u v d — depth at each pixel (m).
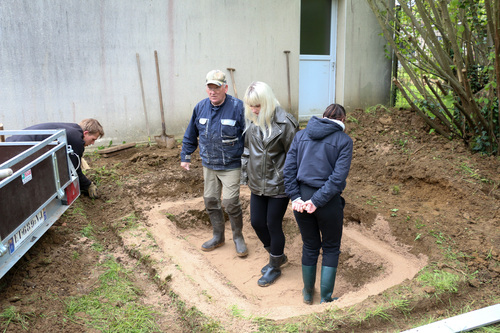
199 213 5.17
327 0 8.14
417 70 6.60
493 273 3.35
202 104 3.92
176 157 6.12
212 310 2.99
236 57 7.27
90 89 6.35
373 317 2.86
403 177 5.31
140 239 4.02
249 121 3.58
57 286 3.18
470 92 5.29
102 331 2.75
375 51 8.52
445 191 4.83
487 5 5.14
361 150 6.29
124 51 6.46
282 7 7.44
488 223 4.11
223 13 7.00
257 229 3.91
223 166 3.94
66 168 3.72
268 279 3.90
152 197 5.24
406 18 6.50
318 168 3.07
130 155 6.23
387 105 8.91
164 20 6.62
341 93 8.44
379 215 4.53
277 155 3.52
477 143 5.55
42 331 2.68
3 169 2.60
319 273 4.18
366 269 4.02
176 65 6.86
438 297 3.06
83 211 4.44
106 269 3.52
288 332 2.71
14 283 3.10
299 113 8.33
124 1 6.31
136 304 3.09
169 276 3.38
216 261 4.31
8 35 5.73
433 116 6.64
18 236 2.96
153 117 6.88
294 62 7.77
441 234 3.97
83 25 6.12
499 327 2.77
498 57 4.82
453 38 5.41
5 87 5.83
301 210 3.06
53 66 6.05
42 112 6.11
